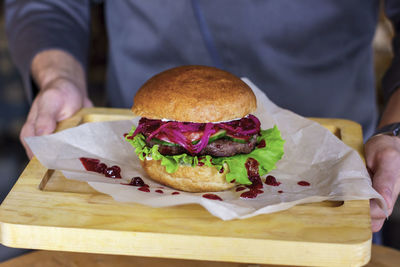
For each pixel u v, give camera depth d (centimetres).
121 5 89
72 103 80
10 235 62
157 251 62
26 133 78
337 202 67
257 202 66
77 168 71
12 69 177
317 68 88
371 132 93
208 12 85
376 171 69
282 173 72
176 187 69
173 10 86
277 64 87
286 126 76
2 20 178
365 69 90
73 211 64
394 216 124
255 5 84
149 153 69
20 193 66
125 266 68
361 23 86
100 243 62
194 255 61
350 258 60
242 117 69
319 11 85
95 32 160
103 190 67
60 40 88
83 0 95
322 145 73
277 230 62
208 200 63
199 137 68
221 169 69
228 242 61
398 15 85
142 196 66
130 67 91
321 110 90
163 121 69
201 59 88
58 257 70
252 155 70
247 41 86
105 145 75
